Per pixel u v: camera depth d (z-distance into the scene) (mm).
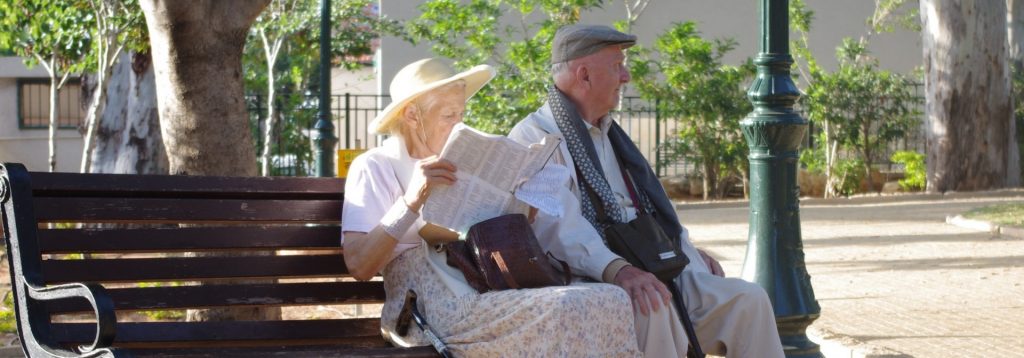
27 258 3572
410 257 3957
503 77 17672
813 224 14906
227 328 4035
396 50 22625
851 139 20984
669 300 3941
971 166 20484
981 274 9852
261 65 21266
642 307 3850
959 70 20406
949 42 20453
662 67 20203
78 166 27250
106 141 12922
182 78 5852
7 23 12469
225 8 5871
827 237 13273
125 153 12734
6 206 3684
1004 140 20688
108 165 12875
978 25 20375
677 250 4211
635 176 4469
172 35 5793
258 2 5984
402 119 4102
